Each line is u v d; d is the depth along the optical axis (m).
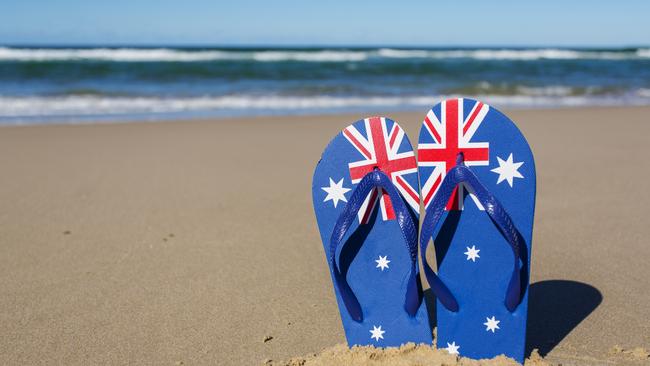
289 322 0.75
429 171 0.66
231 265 0.92
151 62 6.20
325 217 0.70
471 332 0.65
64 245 1.01
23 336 0.72
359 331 0.68
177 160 1.68
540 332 0.70
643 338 0.68
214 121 2.43
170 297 0.82
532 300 0.78
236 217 1.15
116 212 1.19
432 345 0.66
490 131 0.64
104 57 7.70
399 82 4.60
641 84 4.38
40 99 3.20
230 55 8.60
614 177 1.38
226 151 1.80
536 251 0.94
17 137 2.02
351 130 0.69
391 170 0.68
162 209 1.20
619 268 0.87
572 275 0.85
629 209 1.13
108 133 2.12
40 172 1.53
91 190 1.36
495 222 0.65
